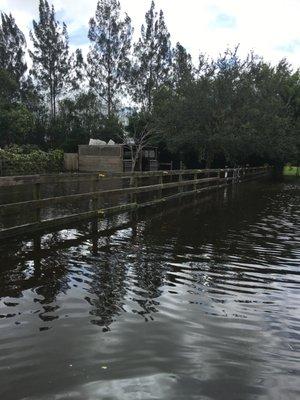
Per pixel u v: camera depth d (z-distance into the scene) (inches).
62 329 161.2
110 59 1985.7
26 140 1710.1
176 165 1349.7
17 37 2106.3
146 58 1980.8
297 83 1625.2
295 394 123.2
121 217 426.6
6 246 283.9
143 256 275.6
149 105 1642.5
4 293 198.8
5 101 1567.4
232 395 121.5
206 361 140.5
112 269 242.5
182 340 155.3
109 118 1710.1
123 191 448.8
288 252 299.3
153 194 641.6
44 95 2020.2
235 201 623.2
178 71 1440.7
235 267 257.6
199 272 244.4
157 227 383.9
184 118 1059.3
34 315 174.1
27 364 135.3
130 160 1246.9
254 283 227.5
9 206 286.7
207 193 733.3
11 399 116.4
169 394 120.8
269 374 133.7
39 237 313.3
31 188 677.3
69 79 2028.8
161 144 1323.8
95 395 119.3
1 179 281.1
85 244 301.4
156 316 176.7
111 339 153.9
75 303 188.2
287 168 1988.2
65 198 350.0
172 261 265.9
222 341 155.9
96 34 1977.1
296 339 160.7
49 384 124.0
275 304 197.0
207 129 1045.2
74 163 1267.2
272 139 1173.7
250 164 1486.2
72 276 226.8
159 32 1988.2
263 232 373.4
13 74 2016.5
